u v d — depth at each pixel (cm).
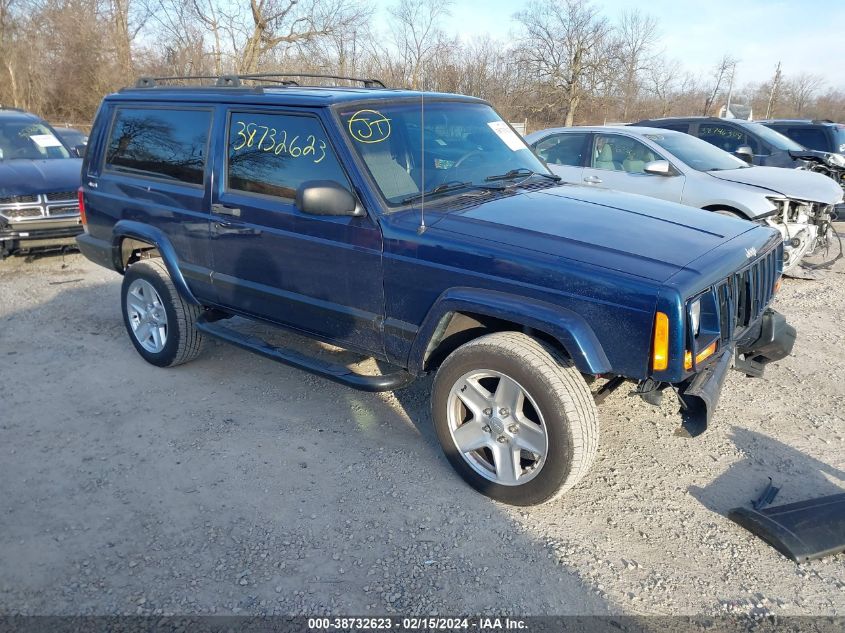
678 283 275
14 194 764
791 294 687
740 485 349
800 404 437
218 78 446
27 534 312
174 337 472
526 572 286
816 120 1284
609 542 305
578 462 299
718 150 805
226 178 413
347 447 386
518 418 316
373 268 346
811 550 291
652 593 275
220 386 467
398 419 419
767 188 693
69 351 532
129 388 464
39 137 912
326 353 521
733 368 385
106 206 500
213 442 391
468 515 323
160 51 2862
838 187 717
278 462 370
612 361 287
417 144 383
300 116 375
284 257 385
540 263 296
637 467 366
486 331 346
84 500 337
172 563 292
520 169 423
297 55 2425
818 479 354
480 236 317
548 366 299
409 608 266
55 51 3084
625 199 389
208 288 441
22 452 382
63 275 766
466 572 286
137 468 365
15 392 458
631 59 4278
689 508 330
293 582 280
